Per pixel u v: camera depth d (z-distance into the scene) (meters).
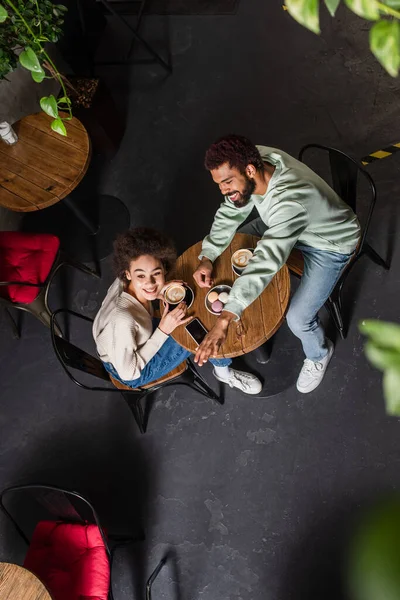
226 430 3.21
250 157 2.16
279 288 2.61
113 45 4.78
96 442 3.32
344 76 4.22
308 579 2.77
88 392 3.47
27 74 4.13
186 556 2.92
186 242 3.87
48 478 3.27
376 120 3.99
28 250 3.34
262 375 3.30
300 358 3.30
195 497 3.06
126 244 2.37
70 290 3.84
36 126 3.45
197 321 2.60
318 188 2.35
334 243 2.49
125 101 4.52
